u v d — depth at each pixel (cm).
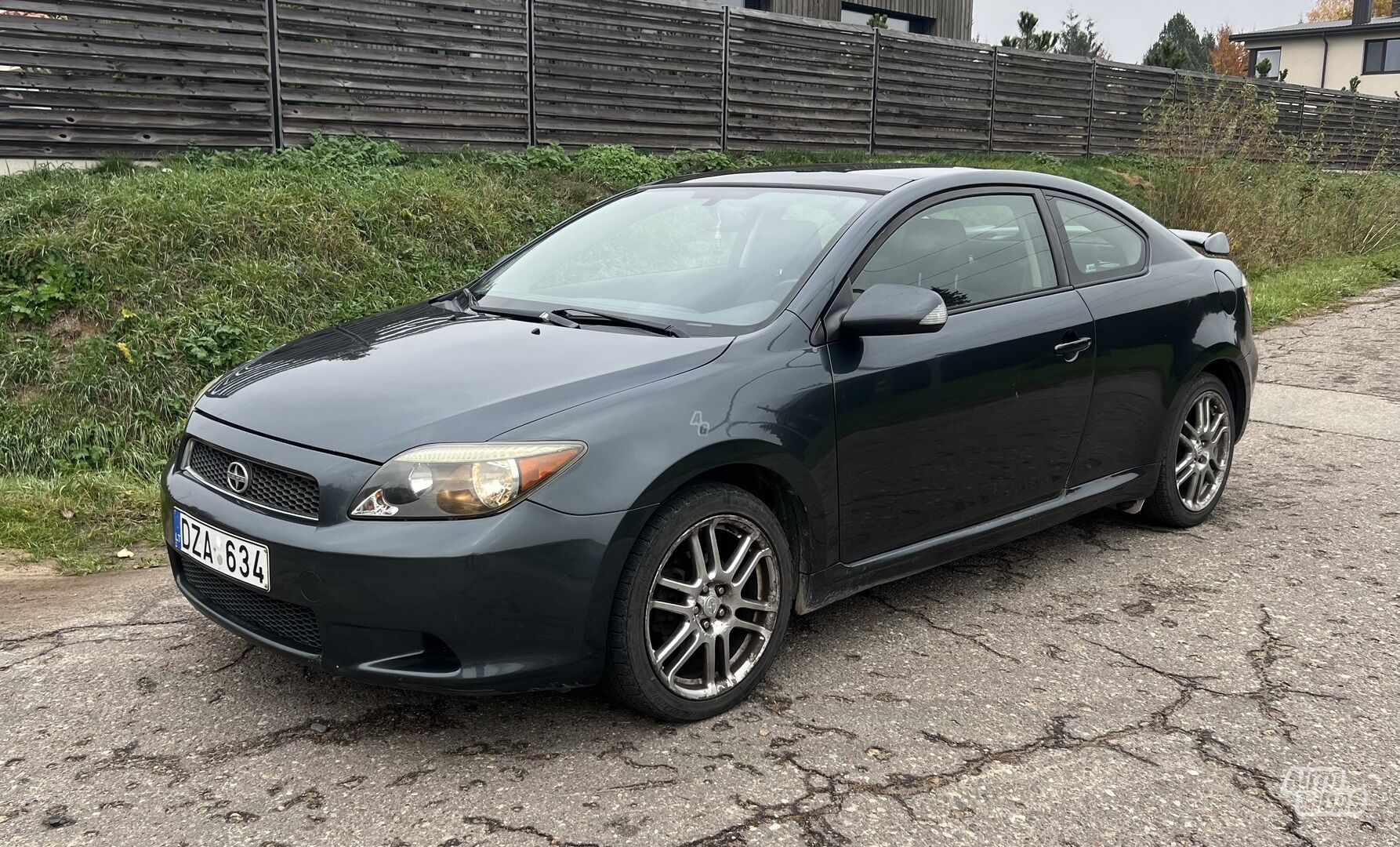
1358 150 2022
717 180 418
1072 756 277
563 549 262
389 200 769
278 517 272
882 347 332
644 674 280
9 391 550
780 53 1238
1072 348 384
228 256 665
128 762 270
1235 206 1234
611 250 385
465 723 292
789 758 274
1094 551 434
